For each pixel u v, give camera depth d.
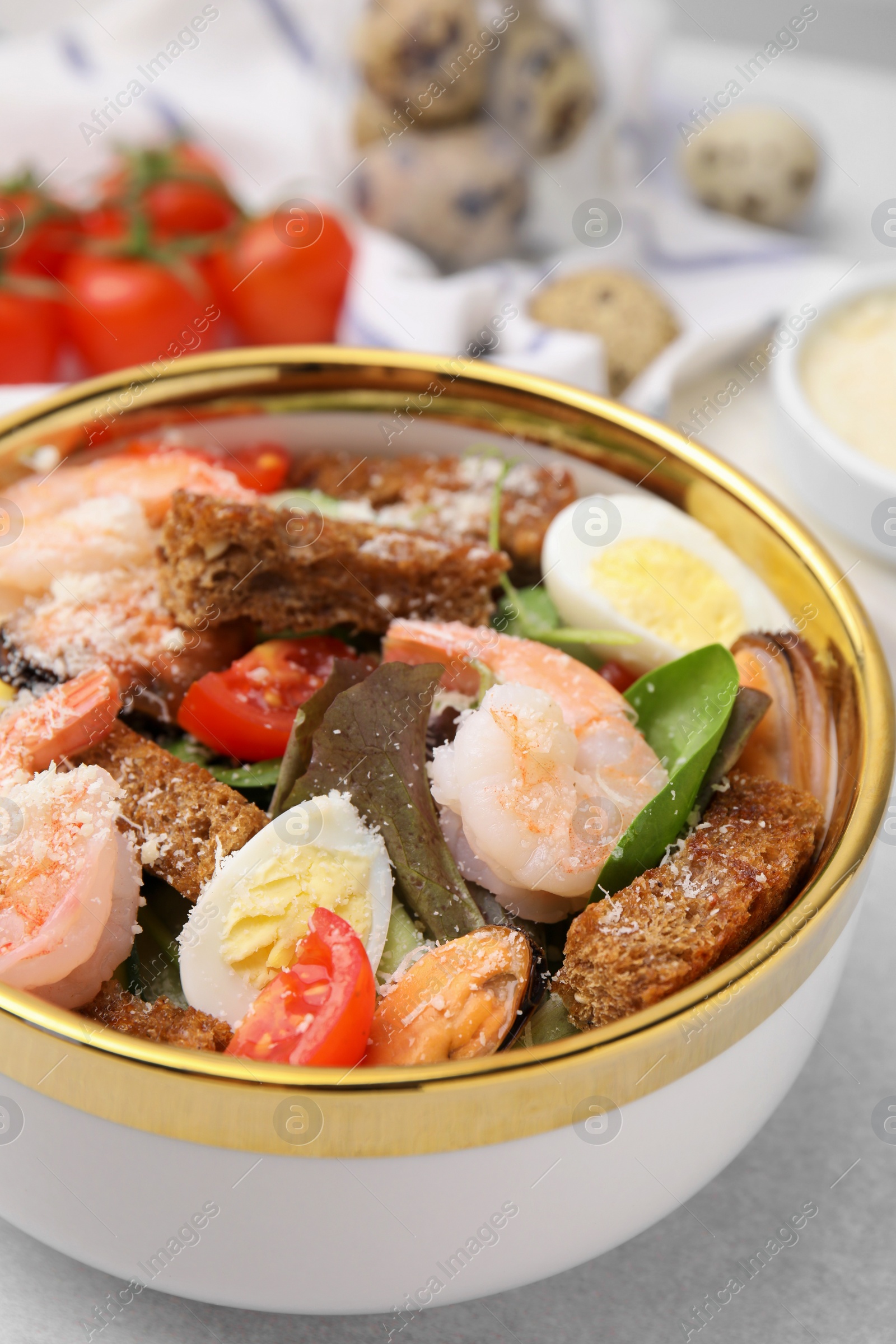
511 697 0.40
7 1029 0.35
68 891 0.39
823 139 0.63
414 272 0.55
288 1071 0.34
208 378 0.44
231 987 0.39
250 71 0.61
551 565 0.43
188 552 0.41
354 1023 0.38
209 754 0.42
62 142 0.58
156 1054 0.34
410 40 0.56
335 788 0.40
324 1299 0.38
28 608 0.42
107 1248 0.38
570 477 0.45
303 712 0.40
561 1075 0.35
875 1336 0.41
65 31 0.60
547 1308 0.41
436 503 0.44
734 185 0.59
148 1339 0.40
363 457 0.45
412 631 0.42
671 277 0.57
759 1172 0.42
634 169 0.59
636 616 0.43
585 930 0.39
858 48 0.68
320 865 0.40
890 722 0.40
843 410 0.52
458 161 0.57
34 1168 0.38
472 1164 0.36
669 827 0.40
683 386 0.54
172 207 0.55
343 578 0.42
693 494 0.43
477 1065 0.34
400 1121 0.34
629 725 0.41
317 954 0.39
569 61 0.56
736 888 0.39
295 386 0.44
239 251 0.54
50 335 0.54
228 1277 0.38
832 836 0.40
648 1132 0.38
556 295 0.55
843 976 0.44
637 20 0.58
